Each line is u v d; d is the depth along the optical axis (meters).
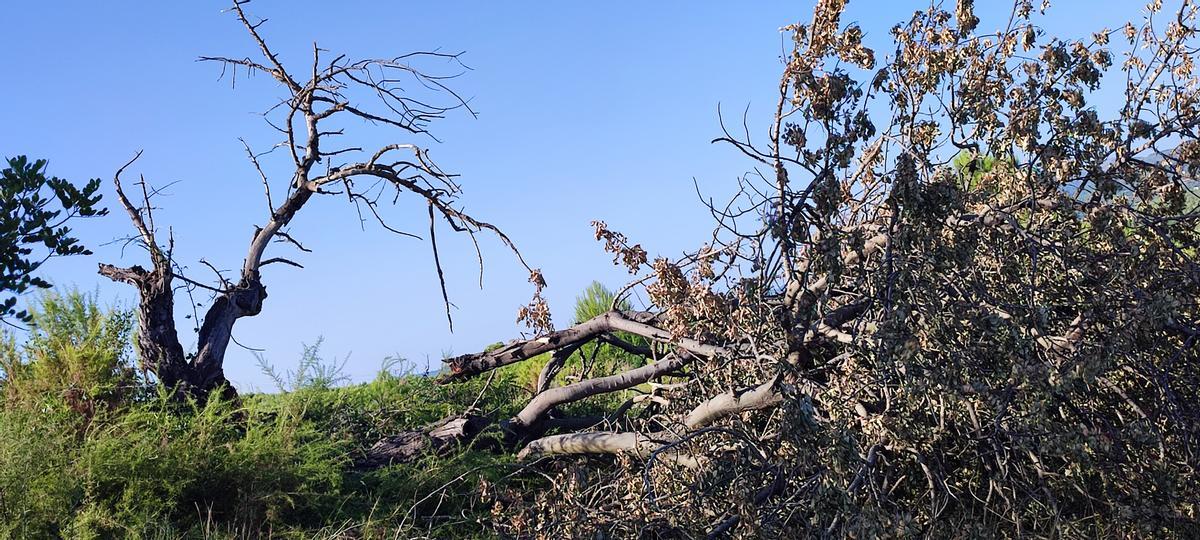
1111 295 4.41
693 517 4.64
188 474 6.00
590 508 5.15
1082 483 4.44
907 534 3.82
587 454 6.70
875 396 4.67
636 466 5.71
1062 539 4.23
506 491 5.95
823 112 4.27
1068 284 4.69
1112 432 4.19
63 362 7.71
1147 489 4.28
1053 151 4.83
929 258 4.12
